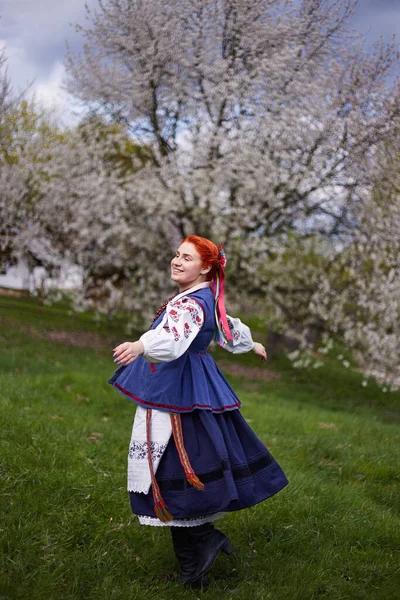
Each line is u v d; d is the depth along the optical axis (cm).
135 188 1146
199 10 1146
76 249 1330
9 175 1199
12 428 448
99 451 451
